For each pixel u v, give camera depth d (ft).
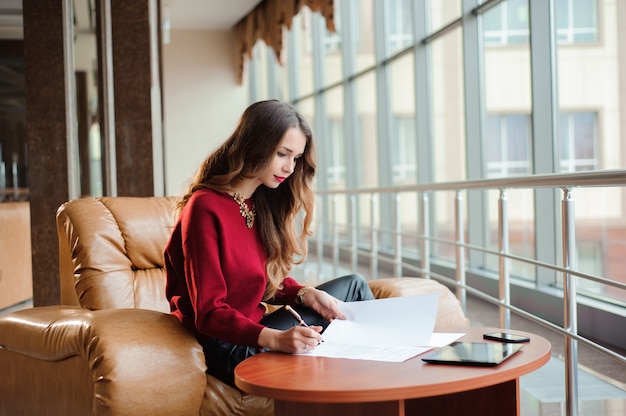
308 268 26.45
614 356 6.29
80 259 7.36
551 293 14.51
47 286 12.00
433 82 20.89
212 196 6.05
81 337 5.92
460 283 11.05
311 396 4.23
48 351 6.35
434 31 20.65
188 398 5.83
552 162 15.07
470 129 18.28
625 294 12.78
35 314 6.88
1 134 26.91
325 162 31.48
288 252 6.59
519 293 15.87
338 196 30.25
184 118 39.11
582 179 7.04
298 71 34.65
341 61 28.22
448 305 7.49
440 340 5.49
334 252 20.76
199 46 39.19
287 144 6.07
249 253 6.16
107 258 7.43
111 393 5.57
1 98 26.55
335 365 4.85
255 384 4.45
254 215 6.38
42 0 11.93
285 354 5.28
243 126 6.12
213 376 6.16
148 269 7.81
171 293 6.42
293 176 6.54
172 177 38.88
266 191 6.55
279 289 6.57
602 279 6.47
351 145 27.91
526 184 8.35
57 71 11.98
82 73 13.66
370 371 4.63
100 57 12.87
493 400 5.37
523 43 16.08
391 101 24.16
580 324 13.35
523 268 16.74
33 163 12.01
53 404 6.55
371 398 4.18
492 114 17.69
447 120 20.04
